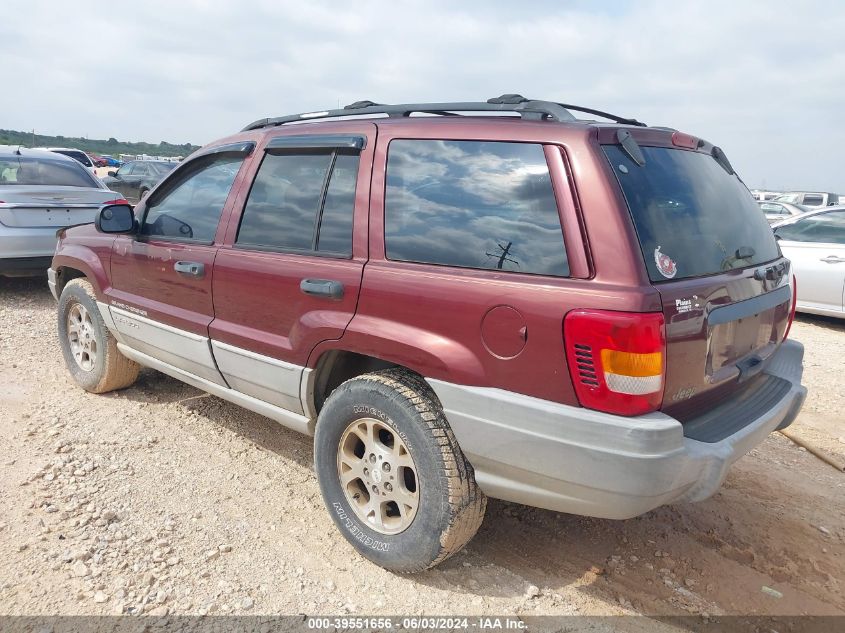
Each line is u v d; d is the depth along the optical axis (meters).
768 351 3.10
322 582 2.80
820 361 6.79
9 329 6.25
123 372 4.64
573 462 2.32
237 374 3.51
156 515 3.24
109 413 4.40
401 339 2.69
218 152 3.74
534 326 2.35
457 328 2.55
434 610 2.66
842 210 8.38
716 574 3.02
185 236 3.83
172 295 3.85
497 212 2.57
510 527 3.33
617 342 2.18
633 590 2.87
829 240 8.39
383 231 2.87
